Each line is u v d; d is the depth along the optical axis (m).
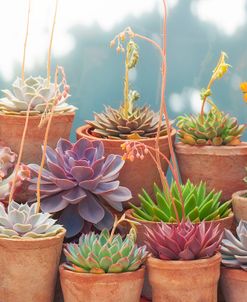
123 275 1.02
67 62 1.42
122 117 1.18
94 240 1.05
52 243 1.04
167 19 1.41
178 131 1.21
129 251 1.03
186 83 1.42
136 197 1.18
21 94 1.16
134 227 1.08
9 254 1.03
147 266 1.05
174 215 1.12
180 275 1.03
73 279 1.02
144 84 1.42
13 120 1.15
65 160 1.13
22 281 1.04
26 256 1.04
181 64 1.42
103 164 1.14
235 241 1.08
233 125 1.20
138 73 1.41
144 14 1.41
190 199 1.12
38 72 1.43
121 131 1.19
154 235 1.05
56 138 1.17
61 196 1.11
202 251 1.04
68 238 1.12
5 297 1.05
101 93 1.42
